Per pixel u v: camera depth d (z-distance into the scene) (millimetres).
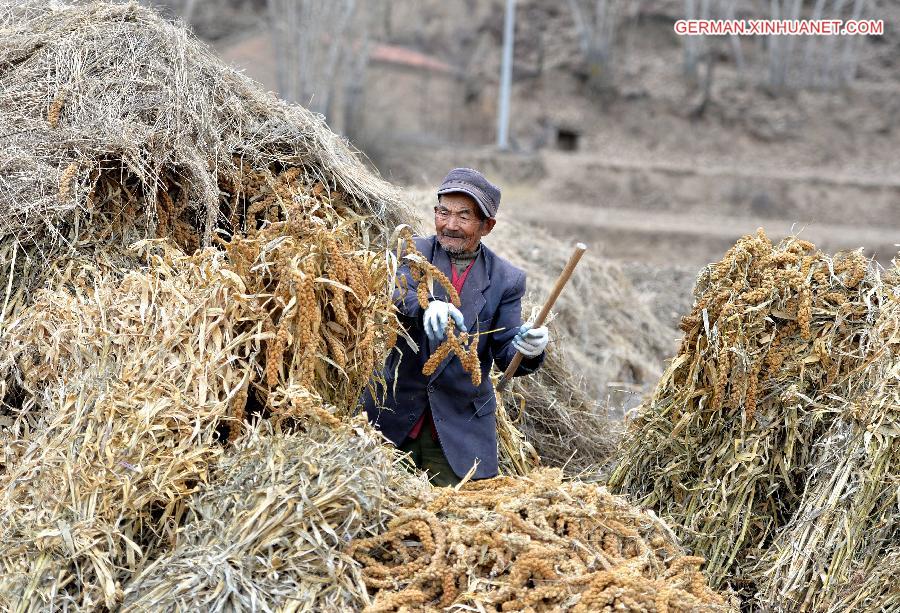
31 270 5480
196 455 4336
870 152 43812
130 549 4168
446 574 4117
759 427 5535
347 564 4125
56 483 4316
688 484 5727
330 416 4520
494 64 48312
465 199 5414
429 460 5668
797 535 5121
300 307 4645
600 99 46531
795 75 47562
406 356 5508
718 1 48500
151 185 5754
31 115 5828
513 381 7266
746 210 38594
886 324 5332
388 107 44062
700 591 4402
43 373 4934
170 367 4535
